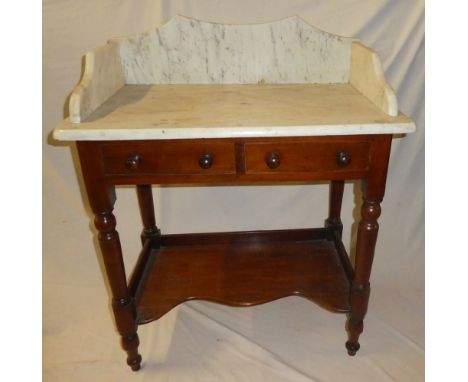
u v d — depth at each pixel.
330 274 1.29
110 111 0.99
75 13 1.30
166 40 1.21
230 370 1.24
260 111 0.97
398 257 1.61
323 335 1.37
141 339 1.37
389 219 1.56
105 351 1.33
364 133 0.86
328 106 1.00
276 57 1.23
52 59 1.35
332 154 0.92
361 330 1.20
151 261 1.39
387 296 1.53
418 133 1.42
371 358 1.28
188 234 1.46
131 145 0.91
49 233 1.59
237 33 1.20
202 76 1.25
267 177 0.94
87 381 1.23
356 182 1.54
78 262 1.63
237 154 0.92
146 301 1.21
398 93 1.36
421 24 1.28
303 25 1.19
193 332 1.38
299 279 1.28
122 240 1.62
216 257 1.40
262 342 1.35
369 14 1.28
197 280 1.29
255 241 1.47
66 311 1.49
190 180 0.94
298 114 0.94
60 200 1.55
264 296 1.21
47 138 1.45
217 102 1.06
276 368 1.24
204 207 1.58
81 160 0.92
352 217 1.59
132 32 1.32
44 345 1.36
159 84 1.26
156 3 1.28
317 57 1.22
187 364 1.27
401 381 1.20
